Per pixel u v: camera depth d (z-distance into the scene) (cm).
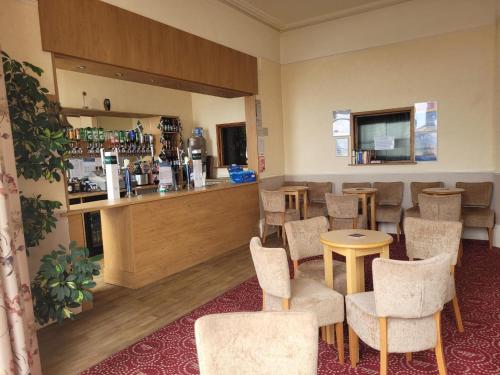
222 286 409
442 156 574
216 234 532
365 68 628
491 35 526
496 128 519
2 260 211
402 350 211
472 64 542
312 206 638
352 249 265
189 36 491
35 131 288
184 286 416
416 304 203
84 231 571
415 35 580
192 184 580
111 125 732
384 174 625
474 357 250
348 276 269
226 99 809
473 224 507
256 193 630
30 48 322
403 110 601
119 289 417
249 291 389
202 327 137
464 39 545
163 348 283
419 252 302
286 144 718
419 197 463
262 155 651
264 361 137
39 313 282
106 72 431
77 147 634
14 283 215
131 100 735
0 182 210
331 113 667
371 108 628
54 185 338
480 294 352
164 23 455
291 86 702
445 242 285
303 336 137
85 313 356
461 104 554
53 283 280
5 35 305
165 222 450
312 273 311
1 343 206
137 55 419
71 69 411
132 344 292
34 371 240
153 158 763
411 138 596
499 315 308
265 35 656
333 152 671
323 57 664
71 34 353
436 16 562
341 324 254
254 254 255
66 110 613
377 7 599
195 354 273
